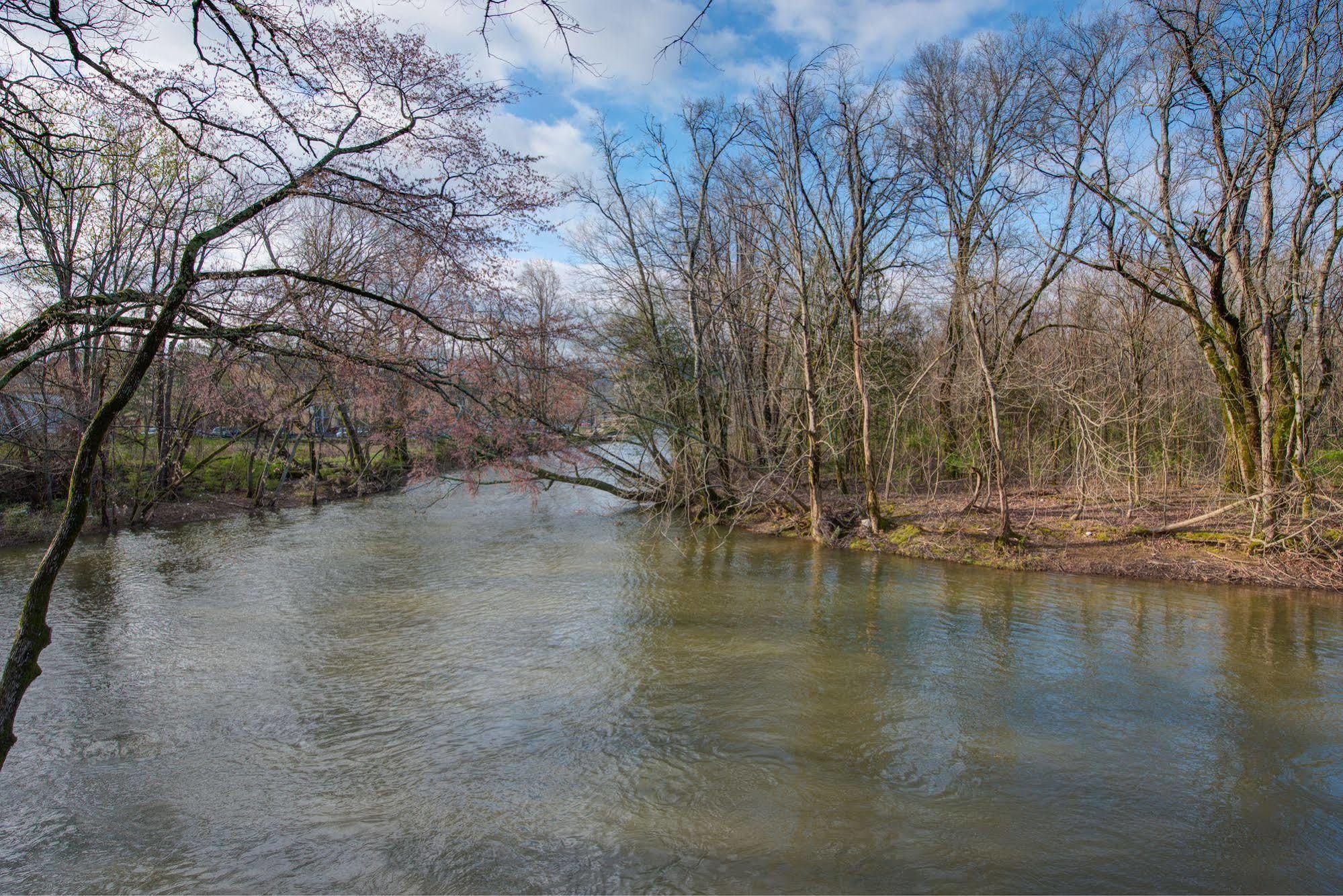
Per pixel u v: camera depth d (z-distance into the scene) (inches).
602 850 254.7
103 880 238.5
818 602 532.1
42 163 271.1
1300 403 564.1
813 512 763.4
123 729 338.0
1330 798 283.7
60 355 617.0
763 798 285.4
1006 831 264.7
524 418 627.5
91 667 408.8
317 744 326.0
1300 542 568.7
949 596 541.3
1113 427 759.7
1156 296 629.6
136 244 695.7
